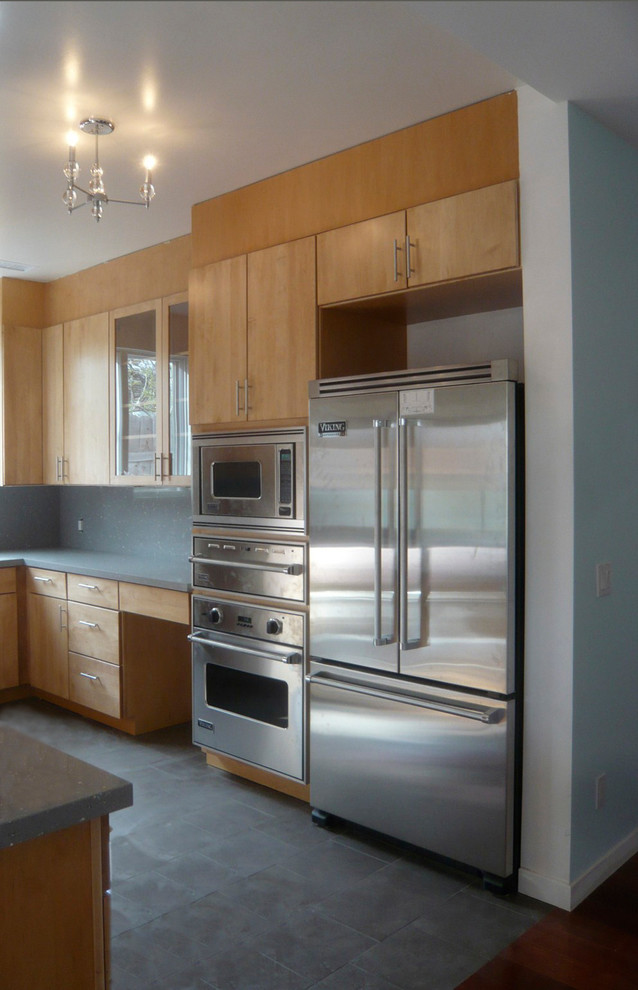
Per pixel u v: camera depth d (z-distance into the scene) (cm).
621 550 282
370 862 290
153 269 429
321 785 315
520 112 261
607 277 272
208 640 361
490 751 265
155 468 425
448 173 279
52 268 477
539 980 222
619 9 197
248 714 348
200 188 348
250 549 344
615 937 243
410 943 239
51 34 221
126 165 321
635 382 291
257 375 341
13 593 485
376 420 288
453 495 271
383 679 293
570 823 257
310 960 231
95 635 433
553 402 257
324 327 321
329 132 293
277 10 210
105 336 459
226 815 329
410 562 283
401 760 289
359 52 234
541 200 257
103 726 441
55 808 122
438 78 252
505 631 260
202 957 232
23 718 454
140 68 242
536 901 263
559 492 256
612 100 250
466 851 272
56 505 564
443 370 273
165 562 460
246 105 269
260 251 338
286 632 329
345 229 308
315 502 313
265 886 272
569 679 256
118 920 251
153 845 302
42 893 125
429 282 283
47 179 334
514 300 306
